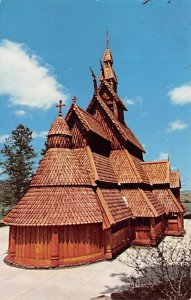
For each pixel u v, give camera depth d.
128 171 26.33
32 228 17.28
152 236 23.25
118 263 17.69
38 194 18.69
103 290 12.90
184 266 11.16
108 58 35.25
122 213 21.39
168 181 30.31
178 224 29.42
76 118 24.67
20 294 12.48
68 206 17.75
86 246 17.70
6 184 52.47
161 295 10.77
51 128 21.61
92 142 24.61
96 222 17.84
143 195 24.94
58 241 16.91
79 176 19.88
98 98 29.69
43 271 16.06
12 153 53.12
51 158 20.31
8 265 17.56
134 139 35.03
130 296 11.33
